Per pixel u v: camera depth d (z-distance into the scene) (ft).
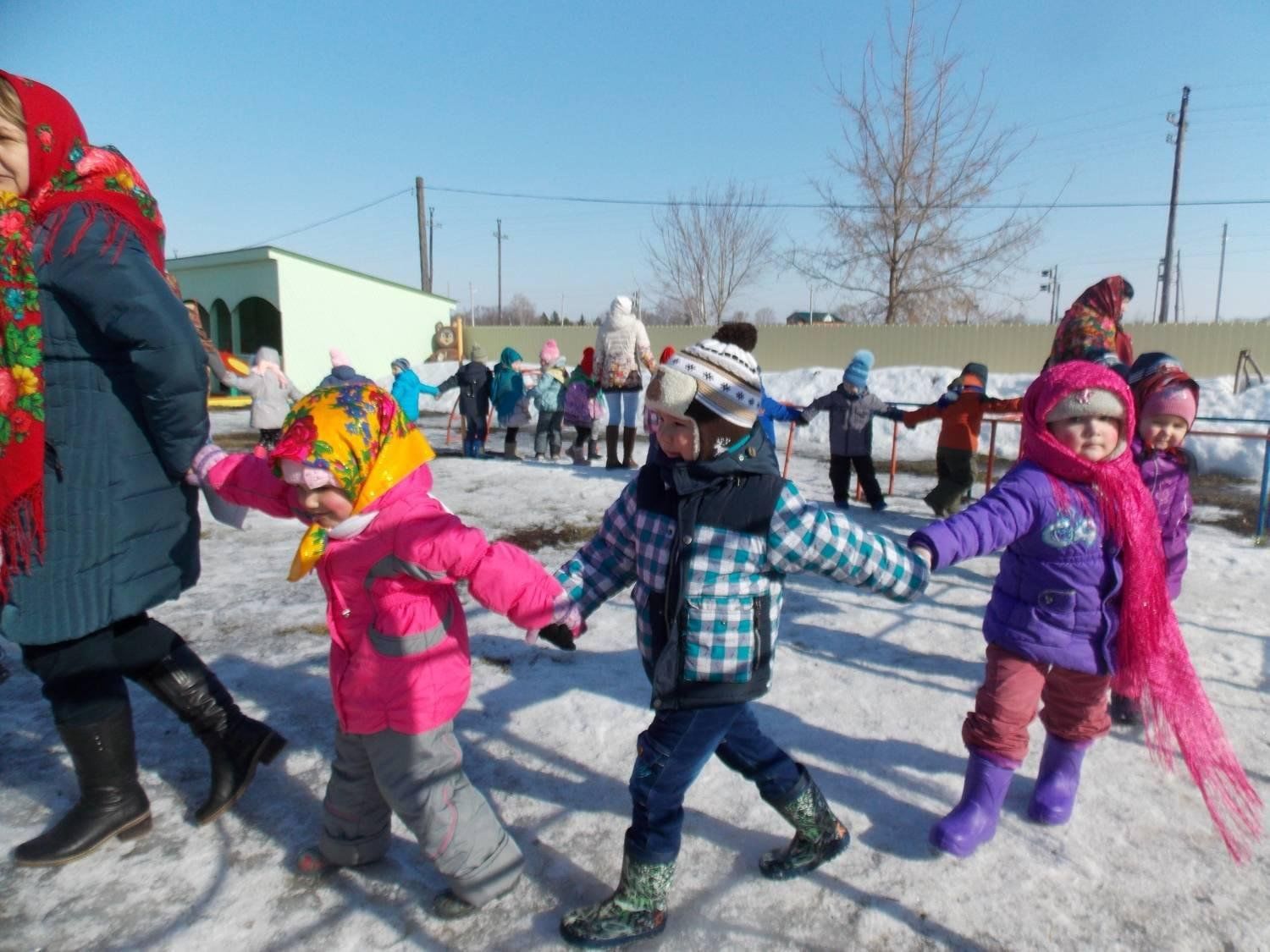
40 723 11.19
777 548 6.82
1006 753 8.54
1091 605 8.23
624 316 32.55
